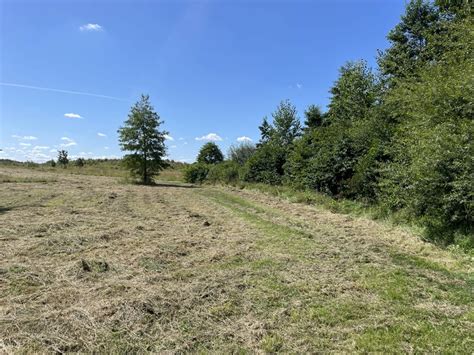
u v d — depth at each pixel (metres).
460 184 7.00
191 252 7.14
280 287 5.16
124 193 20.36
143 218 11.16
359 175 13.27
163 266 6.16
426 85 8.93
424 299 4.78
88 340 3.56
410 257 6.82
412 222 9.20
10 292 4.77
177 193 21.67
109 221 10.27
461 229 7.64
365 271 5.95
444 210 7.85
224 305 4.48
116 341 3.57
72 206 13.34
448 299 4.78
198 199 18.03
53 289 4.89
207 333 3.79
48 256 6.53
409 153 8.77
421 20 19.62
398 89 11.71
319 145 17.86
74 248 7.10
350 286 5.22
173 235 8.62
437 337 3.74
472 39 8.62
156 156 32.38
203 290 4.98
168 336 3.71
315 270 6.00
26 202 14.09
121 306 4.26
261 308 4.45
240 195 20.30
